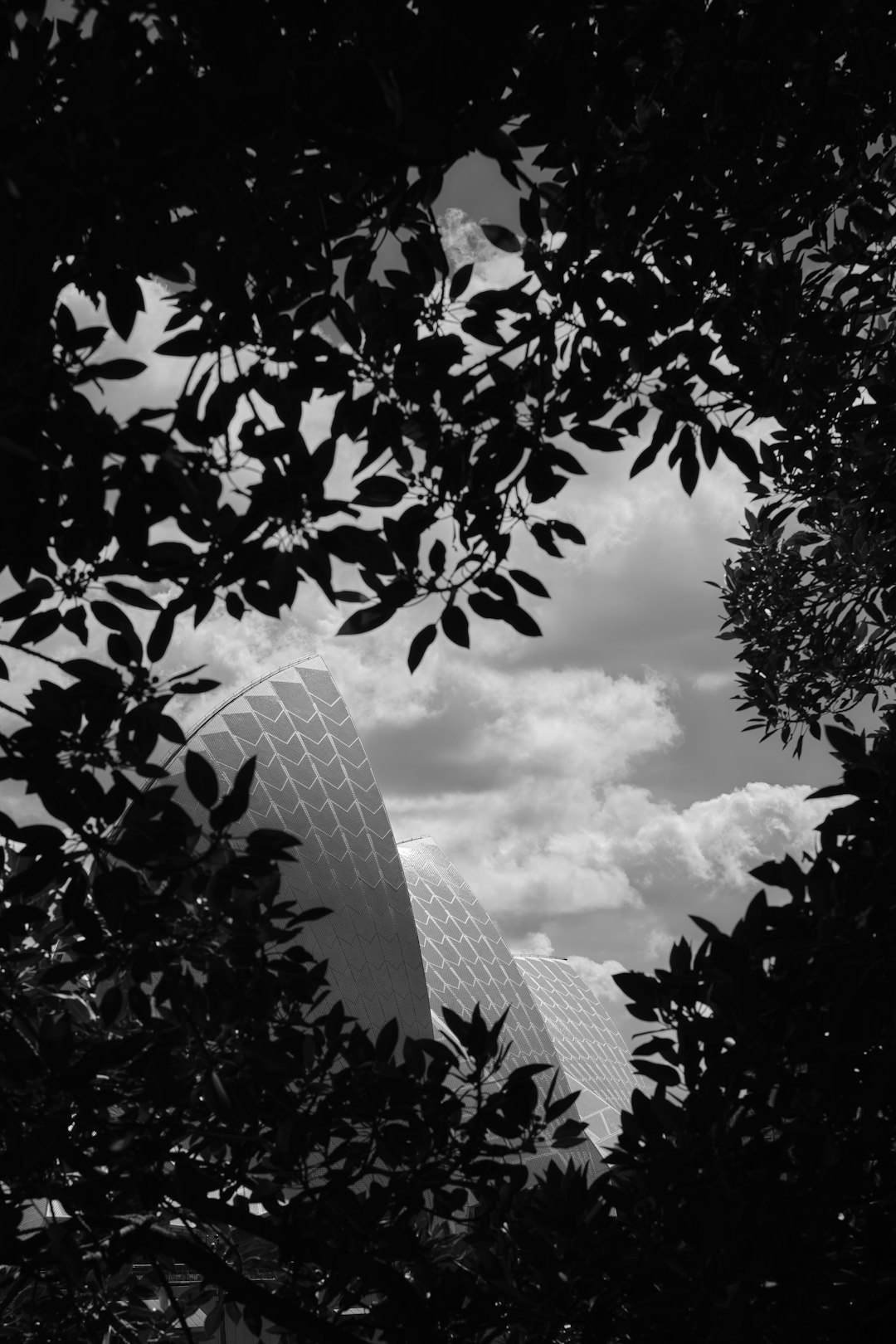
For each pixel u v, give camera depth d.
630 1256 4.49
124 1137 4.43
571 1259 4.54
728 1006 4.41
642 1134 4.69
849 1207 4.40
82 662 3.72
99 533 3.46
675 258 4.34
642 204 4.18
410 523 3.88
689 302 4.27
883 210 5.61
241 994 4.52
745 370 4.64
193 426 3.32
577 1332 4.77
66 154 2.79
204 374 3.21
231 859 4.06
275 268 3.59
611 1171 4.70
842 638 10.66
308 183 3.41
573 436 4.14
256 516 3.37
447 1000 39.59
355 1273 4.83
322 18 3.23
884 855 4.15
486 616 3.96
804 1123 4.29
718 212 4.50
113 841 4.07
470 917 42.69
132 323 3.07
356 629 3.90
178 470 3.13
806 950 4.01
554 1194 4.66
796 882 4.23
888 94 4.68
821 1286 4.24
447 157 3.32
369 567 3.55
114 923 4.04
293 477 3.36
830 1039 4.08
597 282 4.13
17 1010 4.30
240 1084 4.46
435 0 2.98
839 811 4.41
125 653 3.94
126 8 2.75
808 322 5.12
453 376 3.86
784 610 10.93
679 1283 4.28
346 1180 4.75
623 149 4.27
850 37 4.59
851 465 7.78
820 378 5.44
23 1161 4.28
